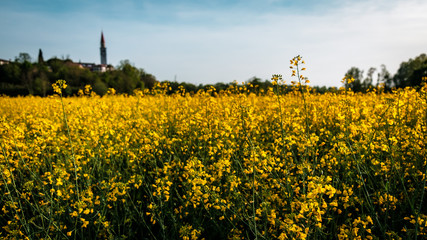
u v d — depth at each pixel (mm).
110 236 3361
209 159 4988
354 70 48594
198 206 3990
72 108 8086
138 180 4020
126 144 5121
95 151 4840
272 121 6895
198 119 6578
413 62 56500
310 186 2562
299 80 4363
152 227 3986
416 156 4070
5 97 18969
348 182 3941
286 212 3473
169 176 4246
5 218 4059
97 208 3758
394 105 4738
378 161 3799
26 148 4570
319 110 7590
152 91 10930
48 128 5801
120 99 13633
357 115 5156
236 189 3543
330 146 5254
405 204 3486
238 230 3318
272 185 3695
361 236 2861
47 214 3576
